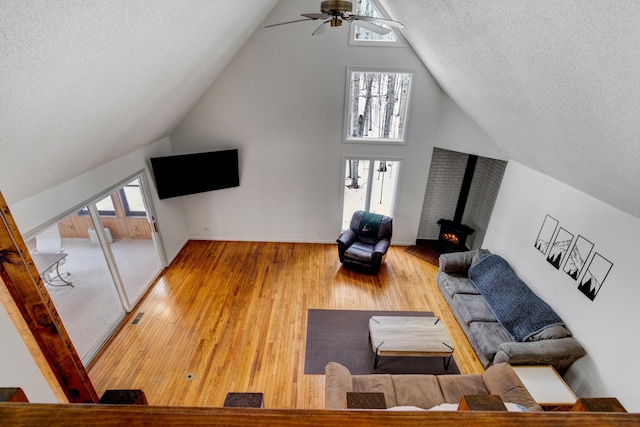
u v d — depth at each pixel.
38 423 0.39
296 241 6.42
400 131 5.59
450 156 6.12
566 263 3.69
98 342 3.89
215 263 5.66
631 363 2.88
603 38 1.43
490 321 4.07
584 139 2.41
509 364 3.27
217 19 3.00
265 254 5.97
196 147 5.54
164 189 5.04
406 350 3.50
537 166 4.00
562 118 2.39
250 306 4.66
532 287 4.24
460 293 4.59
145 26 2.11
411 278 5.39
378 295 4.96
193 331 4.20
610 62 1.53
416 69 4.97
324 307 4.69
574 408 0.61
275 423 0.40
